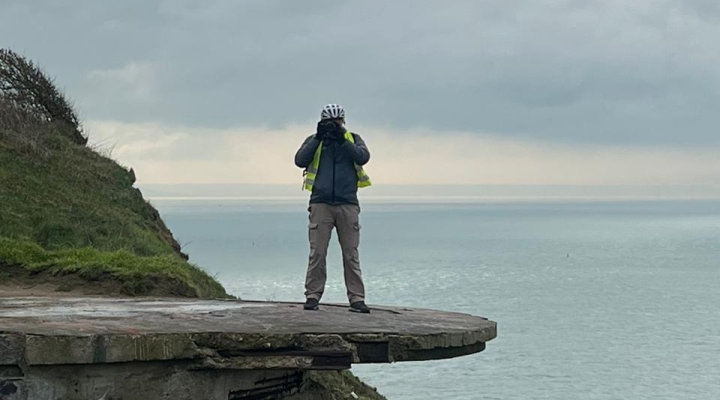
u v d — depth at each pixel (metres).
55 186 19.89
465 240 145.88
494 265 83.19
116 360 8.47
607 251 112.69
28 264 14.69
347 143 11.02
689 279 70.31
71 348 8.34
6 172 19.34
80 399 8.48
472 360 32.84
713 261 93.38
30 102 23.92
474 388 28.14
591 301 53.31
